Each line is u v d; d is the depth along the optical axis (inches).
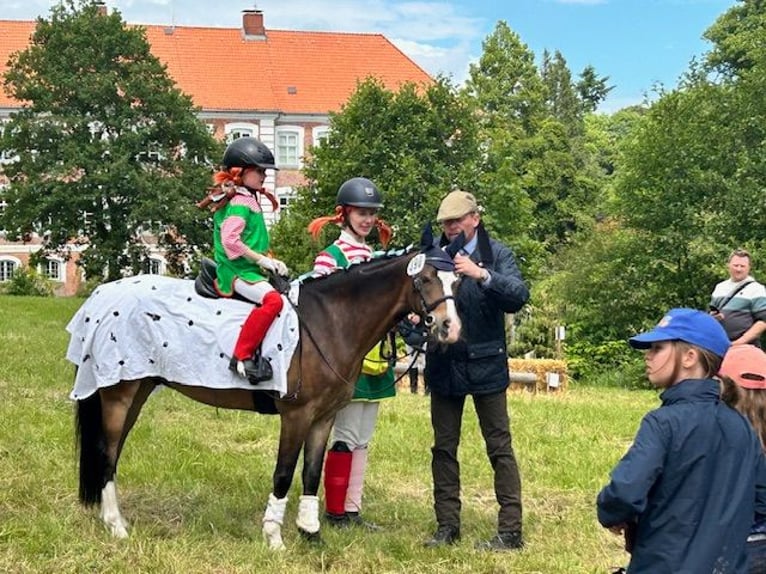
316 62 2052.2
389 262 232.4
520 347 868.6
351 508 262.2
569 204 1929.1
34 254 1659.7
